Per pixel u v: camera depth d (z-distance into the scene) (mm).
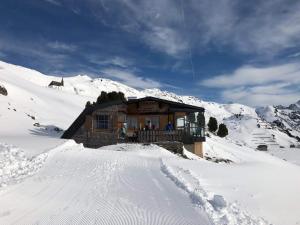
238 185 17781
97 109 35594
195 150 37000
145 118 38219
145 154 26031
